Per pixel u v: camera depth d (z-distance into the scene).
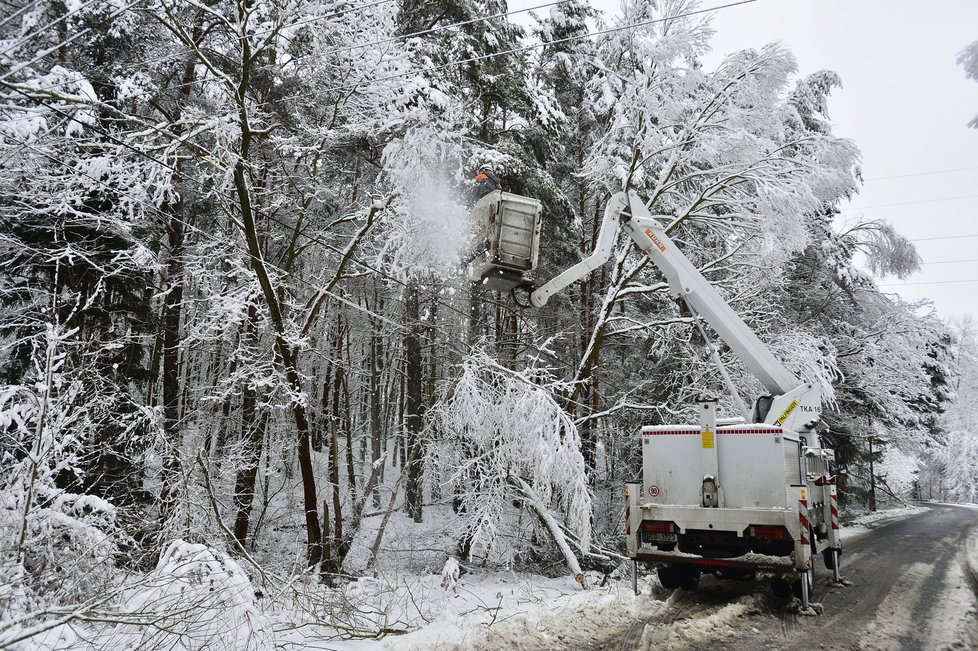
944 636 6.41
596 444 16.64
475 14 16.39
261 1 9.82
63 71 8.99
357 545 14.03
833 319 22.62
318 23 10.45
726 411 14.99
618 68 15.96
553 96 19.72
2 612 4.64
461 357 14.97
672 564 8.52
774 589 8.55
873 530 20.06
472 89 16.97
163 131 9.51
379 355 23.69
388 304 18.02
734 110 13.66
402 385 24.95
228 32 11.49
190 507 8.62
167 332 14.10
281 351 11.27
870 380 21.92
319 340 16.72
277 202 12.48
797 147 14.68
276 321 11.06
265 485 15.01
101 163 9.62
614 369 20.12
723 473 8.45
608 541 13.79
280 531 14.73
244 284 11.96
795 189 13.12
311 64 11.48
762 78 14.05
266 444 13.52
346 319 17.05
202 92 12.98
